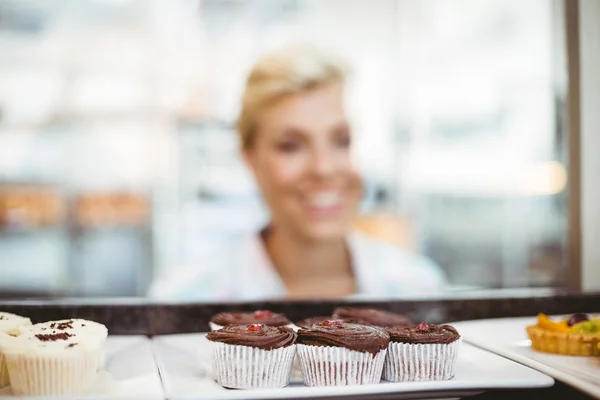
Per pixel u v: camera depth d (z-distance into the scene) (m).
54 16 3.64
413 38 3.87
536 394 1.24
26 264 3.58
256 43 3.77
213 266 3.71
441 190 3.87
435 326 1.38
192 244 3.72
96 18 3.68
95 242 3.65
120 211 3.68
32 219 3.60
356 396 1.15
